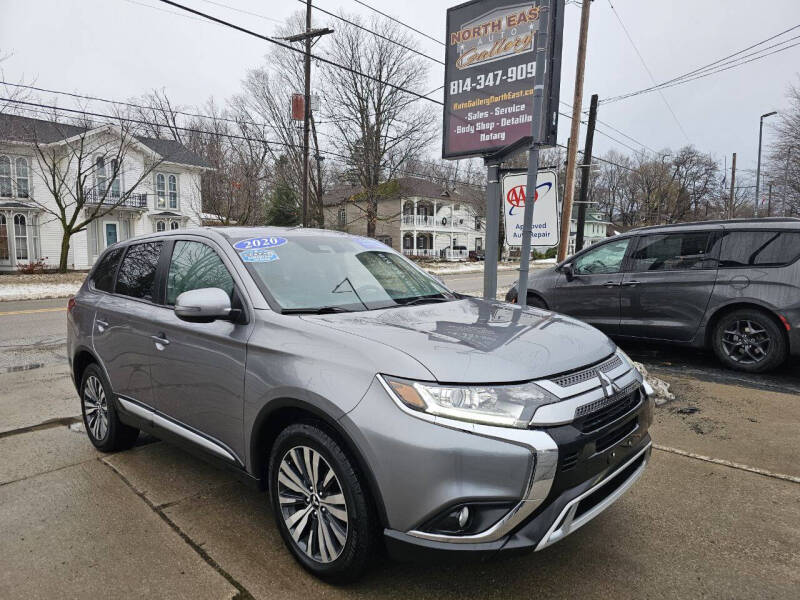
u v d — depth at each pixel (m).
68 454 4.04
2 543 2.82
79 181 23.44
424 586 2.43
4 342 8.71
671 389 5.36
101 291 4.14
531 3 5.70
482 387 2.13
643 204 73.19
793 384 5.48
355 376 2.27
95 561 2.65
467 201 52.38
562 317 3.10
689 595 2.35
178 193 31.28
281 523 2.62
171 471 3.71
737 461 3.72
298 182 31.92
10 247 25.42
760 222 5.81
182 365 3.12
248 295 2.89
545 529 2.08
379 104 32.72
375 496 2.18
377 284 3.34
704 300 6.05
